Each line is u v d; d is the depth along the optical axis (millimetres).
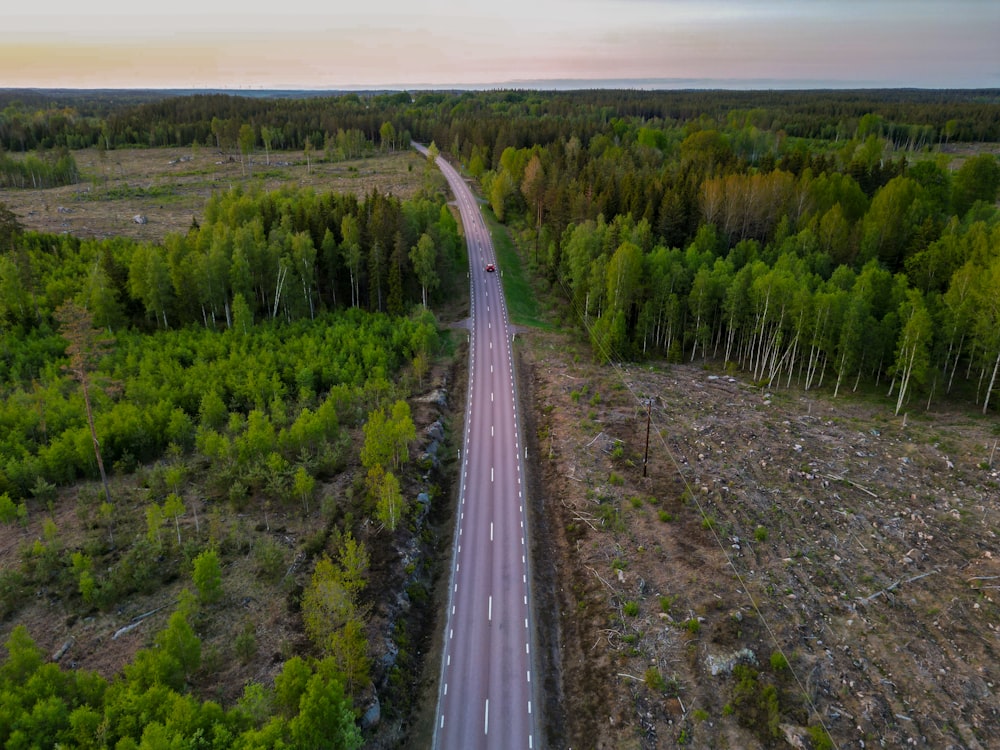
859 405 80562
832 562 51406
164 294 93000
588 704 41656
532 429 74625
